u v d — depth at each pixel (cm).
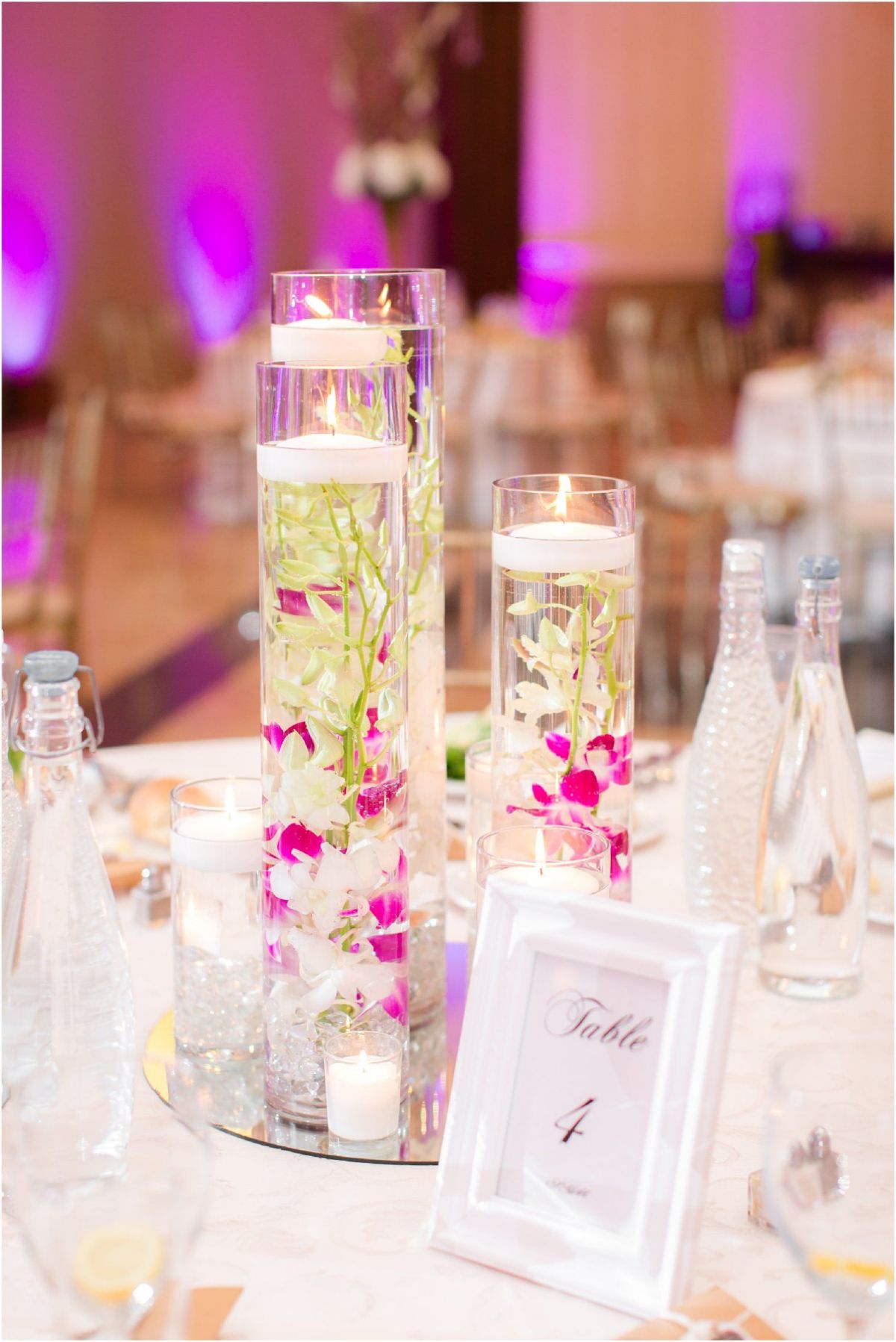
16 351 909
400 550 95
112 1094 92
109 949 92
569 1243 82
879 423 478
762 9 1023
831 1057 77
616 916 83
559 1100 84
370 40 927
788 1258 87
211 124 933
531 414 616
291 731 95
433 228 985
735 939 80
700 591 530
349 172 741
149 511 741
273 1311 82
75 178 911
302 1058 99
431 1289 83
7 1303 82
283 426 95
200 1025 108
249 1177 95
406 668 98
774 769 120
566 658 100
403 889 100
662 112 1036
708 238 1048
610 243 1052
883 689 447
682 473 530
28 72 892
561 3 1025
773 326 971
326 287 108
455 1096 86
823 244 1037
